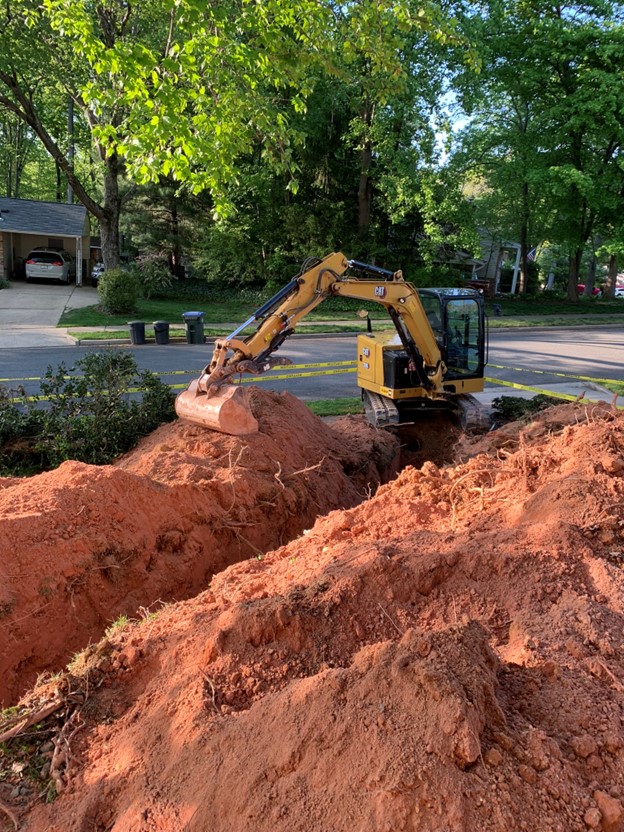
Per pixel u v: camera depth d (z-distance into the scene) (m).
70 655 5.29
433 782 2.54
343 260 9.55
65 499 5.87
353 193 30.97
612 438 5.95
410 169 26.19
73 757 3.33
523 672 3.29
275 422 8.91
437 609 3.98
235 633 3.71
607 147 28.97
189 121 9.06
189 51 8.57
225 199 9.88
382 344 11.67
